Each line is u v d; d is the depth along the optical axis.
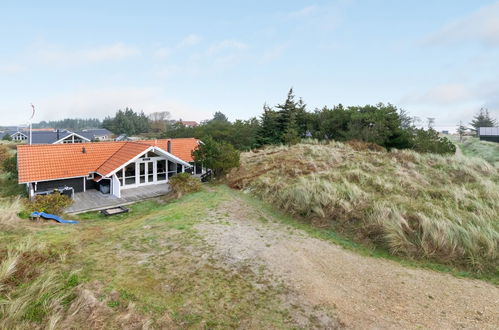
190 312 4.91
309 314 4.98
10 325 4.35
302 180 12.56
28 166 15.23
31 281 5.58
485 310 5.20
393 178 13.20
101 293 5.22
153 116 142.38
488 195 10.57
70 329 4.34
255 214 10.77
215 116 119.62
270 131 36.28
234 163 17.45
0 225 8.75
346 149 21.22
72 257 6.80
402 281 6.24
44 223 10.17
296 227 9.44
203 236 8.33
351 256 7.47
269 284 5.91
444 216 8.46
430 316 5.00
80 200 14.73
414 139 28.34
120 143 19.94
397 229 7.99
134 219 11.42
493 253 6.98
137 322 4.53
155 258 6.88
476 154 35.81
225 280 5.99
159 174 18.86
